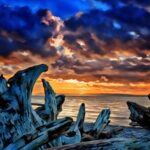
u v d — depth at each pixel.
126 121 34.62
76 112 52.50
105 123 12.64
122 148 4.21
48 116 9.51
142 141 4.31
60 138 8.45
